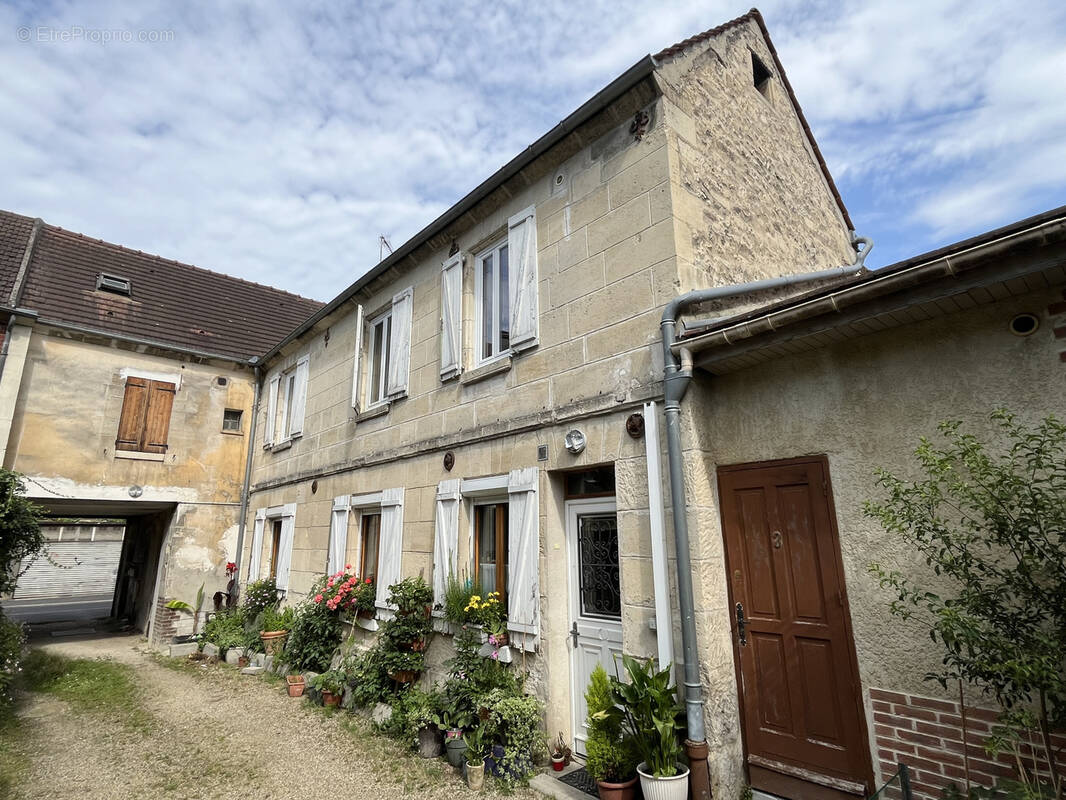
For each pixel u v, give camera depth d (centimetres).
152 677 858
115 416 1103
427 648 632
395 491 740
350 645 771
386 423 797
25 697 742
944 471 278
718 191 542
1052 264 274
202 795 453
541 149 570
